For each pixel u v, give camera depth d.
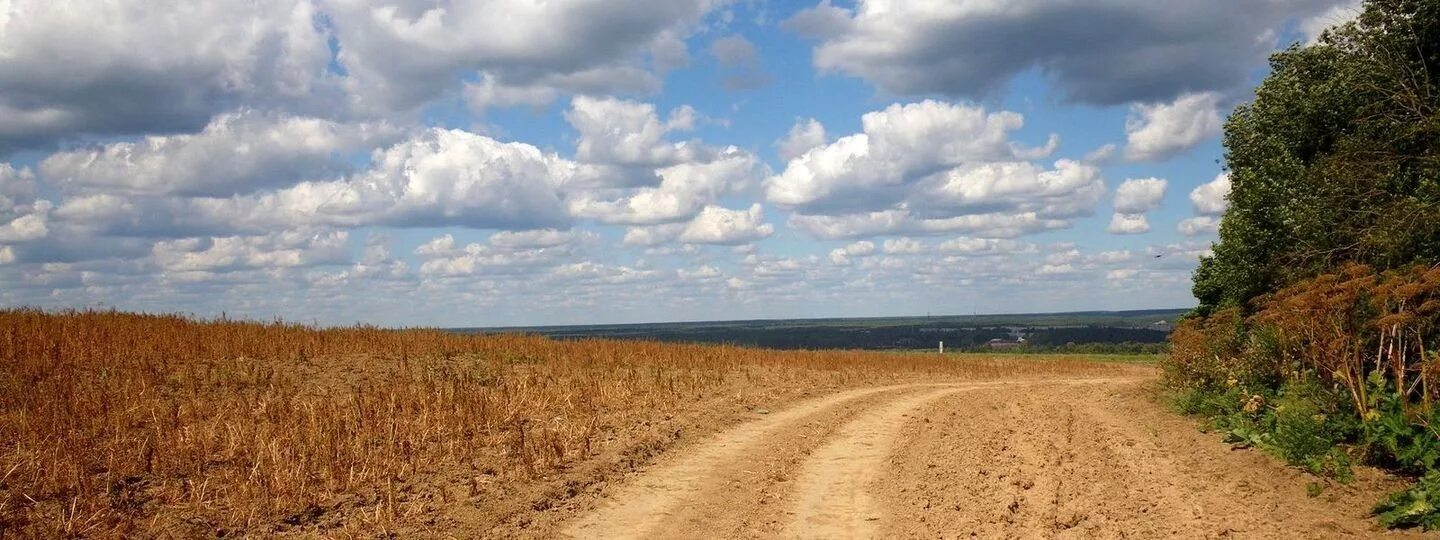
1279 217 17.67
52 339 19.03
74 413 13.37
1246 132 21.64
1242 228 18.78
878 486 12.27
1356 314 12.86
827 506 11.17
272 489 10.62
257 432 13.22
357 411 15.05
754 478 12.91
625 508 11.17
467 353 26.19
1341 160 15.95
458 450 13.14
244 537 9.41
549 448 13.54
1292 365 14.59
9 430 12.44
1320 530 9.12
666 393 20.73
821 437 16.70
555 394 18.66
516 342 28.94
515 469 12.55
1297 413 12.55
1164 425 17.11
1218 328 18.73
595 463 13.23
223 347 21.42
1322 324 13.00
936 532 9.76
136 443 12.30
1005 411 21.03
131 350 19.58
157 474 11.30
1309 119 17.95
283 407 15.25
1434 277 11.17
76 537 9.12
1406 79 16.50
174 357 19.73
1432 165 14.69
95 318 22.91
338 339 24.62
